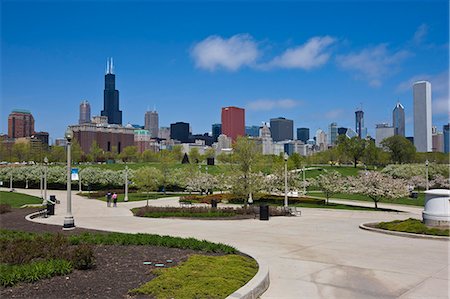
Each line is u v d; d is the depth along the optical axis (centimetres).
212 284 812
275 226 2148
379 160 10644
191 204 3775
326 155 12225
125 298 731
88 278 864
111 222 2373
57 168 6956
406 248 1427
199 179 5259
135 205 3934
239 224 2256
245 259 1095
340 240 1627
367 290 888
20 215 2656
